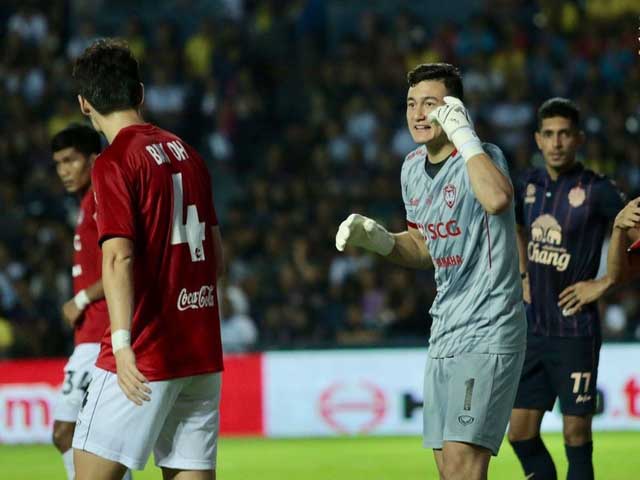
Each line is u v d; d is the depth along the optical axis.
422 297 50.88
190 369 17.81
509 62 65.06
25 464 37.47
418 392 43.22
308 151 62.41
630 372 41.78
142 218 17.47
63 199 58.75
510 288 18.55
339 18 71.62
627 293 49.31
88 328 23.72
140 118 18.20
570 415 24.11
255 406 43.78
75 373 23.67
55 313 51.41
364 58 66.06
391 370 43.38
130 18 69.25
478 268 18.53
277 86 68.19
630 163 58.28
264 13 71.06
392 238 20.17
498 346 18.42
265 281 53.62
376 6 72.19
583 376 24.05
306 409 43.66
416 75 18.97
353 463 36.12
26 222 55.84
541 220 24.59
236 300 50.03
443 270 18.97
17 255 57.16
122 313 16.72
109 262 16.89
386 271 52.97
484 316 18.48
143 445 17.50
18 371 43.72
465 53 65.94
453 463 18.39
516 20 68.38
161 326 17.61
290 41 69.75
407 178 19.59
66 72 66.19
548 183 24.78
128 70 17.97
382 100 63.44
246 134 65.62
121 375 16.56
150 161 17.56
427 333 50.31
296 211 57.41
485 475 18.61
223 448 40.34
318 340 49.75
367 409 43.38
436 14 72.06
